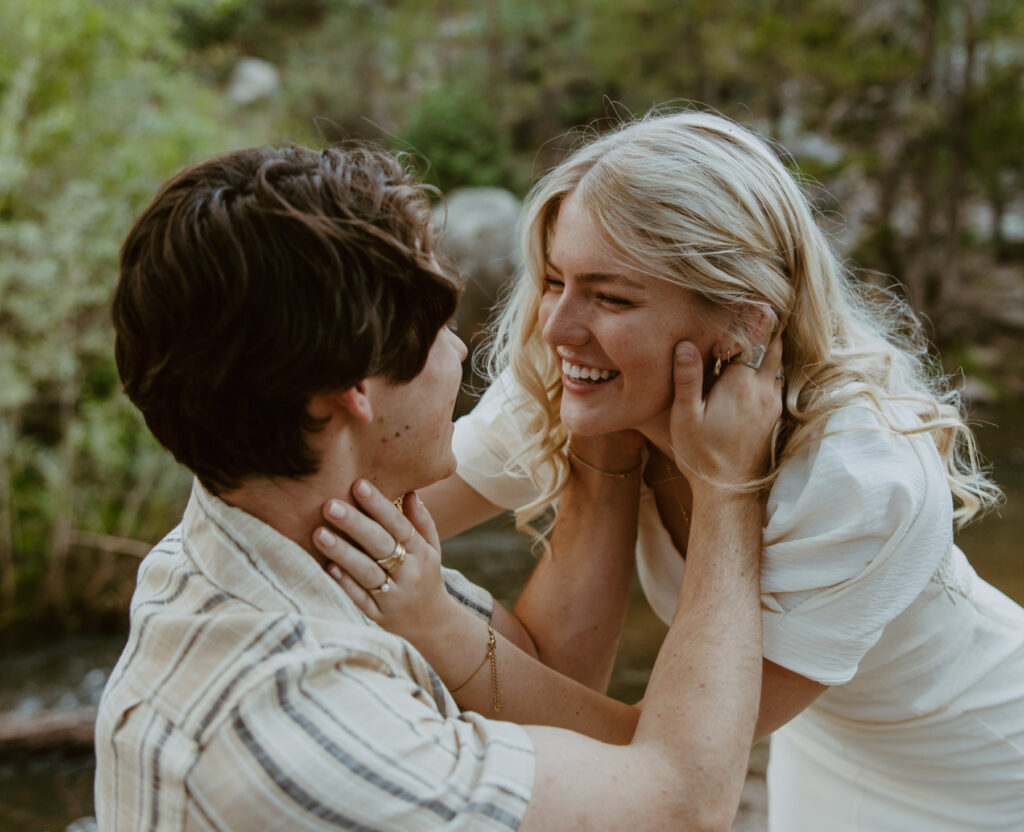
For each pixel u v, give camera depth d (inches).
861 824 54.2
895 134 458.3
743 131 45.1
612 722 42.9
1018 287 530.0
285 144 33.7
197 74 541.0
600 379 45.3
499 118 603.2
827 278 47.2
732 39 461.1
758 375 44.4
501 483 55.6
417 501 39.3
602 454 50.5
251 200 30.7
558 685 42.4
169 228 30.9
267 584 32.9
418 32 635.5
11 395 187.2
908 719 50.5
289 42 666.2
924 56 438.6
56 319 190.7
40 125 217.3
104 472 197.8
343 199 32.1
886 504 41.6
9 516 192.9
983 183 527.2
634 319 42.8
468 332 411.5
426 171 37.9
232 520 33.4
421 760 31.2
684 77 520.7
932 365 56.5
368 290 32.0
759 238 42.8
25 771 140.3
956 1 457.4
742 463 43.4
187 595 33.8
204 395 31.6
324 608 34.0
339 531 36.1
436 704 35.4
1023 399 394.9
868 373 46.8
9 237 187.6
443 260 35.7
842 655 42.5
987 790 50.9
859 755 53.9
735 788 36.2
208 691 31.0
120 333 32.5
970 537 238.8
